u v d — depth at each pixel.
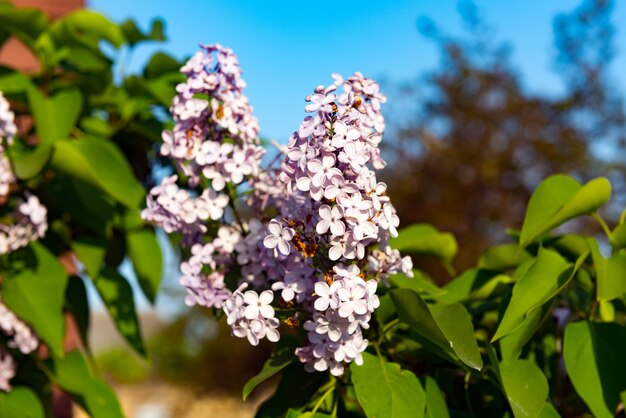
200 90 0.52
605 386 0.51
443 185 3.38
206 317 3.34
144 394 3.46
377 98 0.48
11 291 0.73
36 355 0.79
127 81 0.88
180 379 3.32
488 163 3.37
